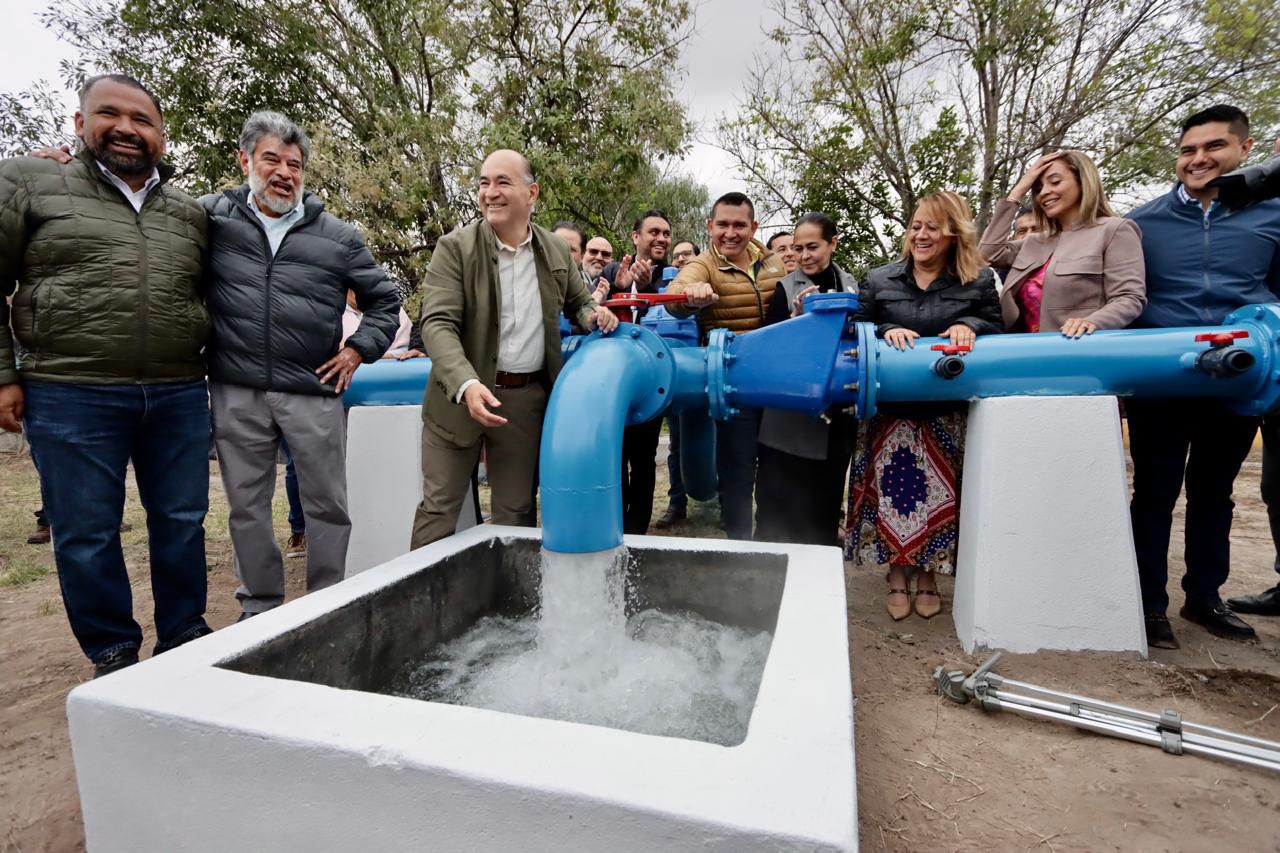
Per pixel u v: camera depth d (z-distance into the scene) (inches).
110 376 73.6
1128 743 67.0
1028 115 300.5
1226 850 52.8
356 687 58.4
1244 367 76.0
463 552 73.9
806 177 338.3
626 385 71.6
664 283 139.5
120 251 73.6
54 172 71.6
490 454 95.1
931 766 64.1
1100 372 83.9
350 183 291.0
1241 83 250.5
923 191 312.5
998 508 86.6
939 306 95.8
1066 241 95.9
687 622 71.4
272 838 38.5
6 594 121.4
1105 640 85.2
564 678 61.7
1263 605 103.4
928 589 104.0
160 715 39.6
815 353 89.0
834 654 45.3
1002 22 277.7
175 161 336.2
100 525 74.9
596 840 32.2
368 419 118.6
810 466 108.0
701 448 135.4
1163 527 92.6
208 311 85.9
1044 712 70.7
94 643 77.5
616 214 367.6
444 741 36.2
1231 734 64.9
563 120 323.9
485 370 89.0
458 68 332.2
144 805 41.1
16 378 71.2
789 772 33.1
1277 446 94.0
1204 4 251.1
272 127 84.5
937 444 98.8
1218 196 87.1
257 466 89.6
